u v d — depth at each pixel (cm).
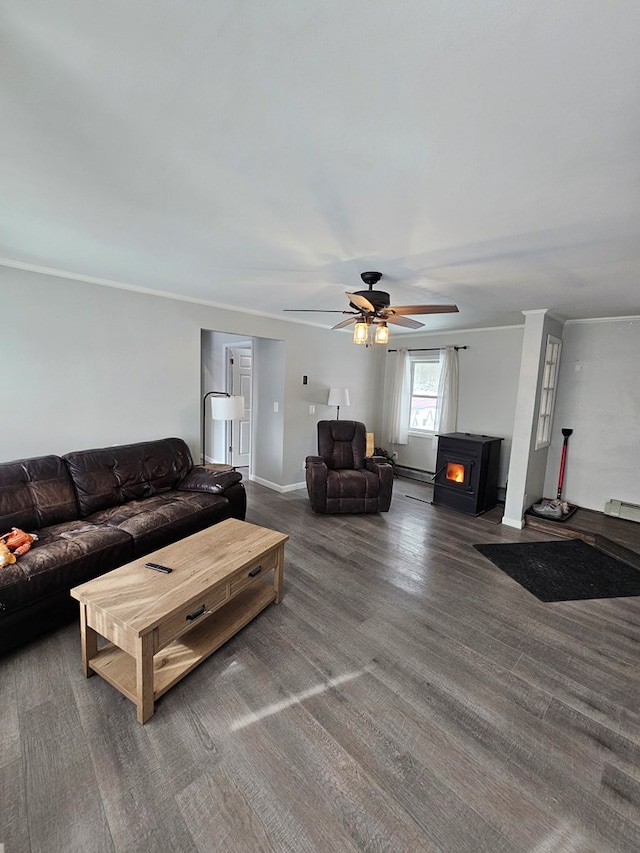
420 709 177
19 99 116
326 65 100
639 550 336
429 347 584
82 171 156
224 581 200
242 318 440
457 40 91
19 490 260
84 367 327
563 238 205
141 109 119
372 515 438
